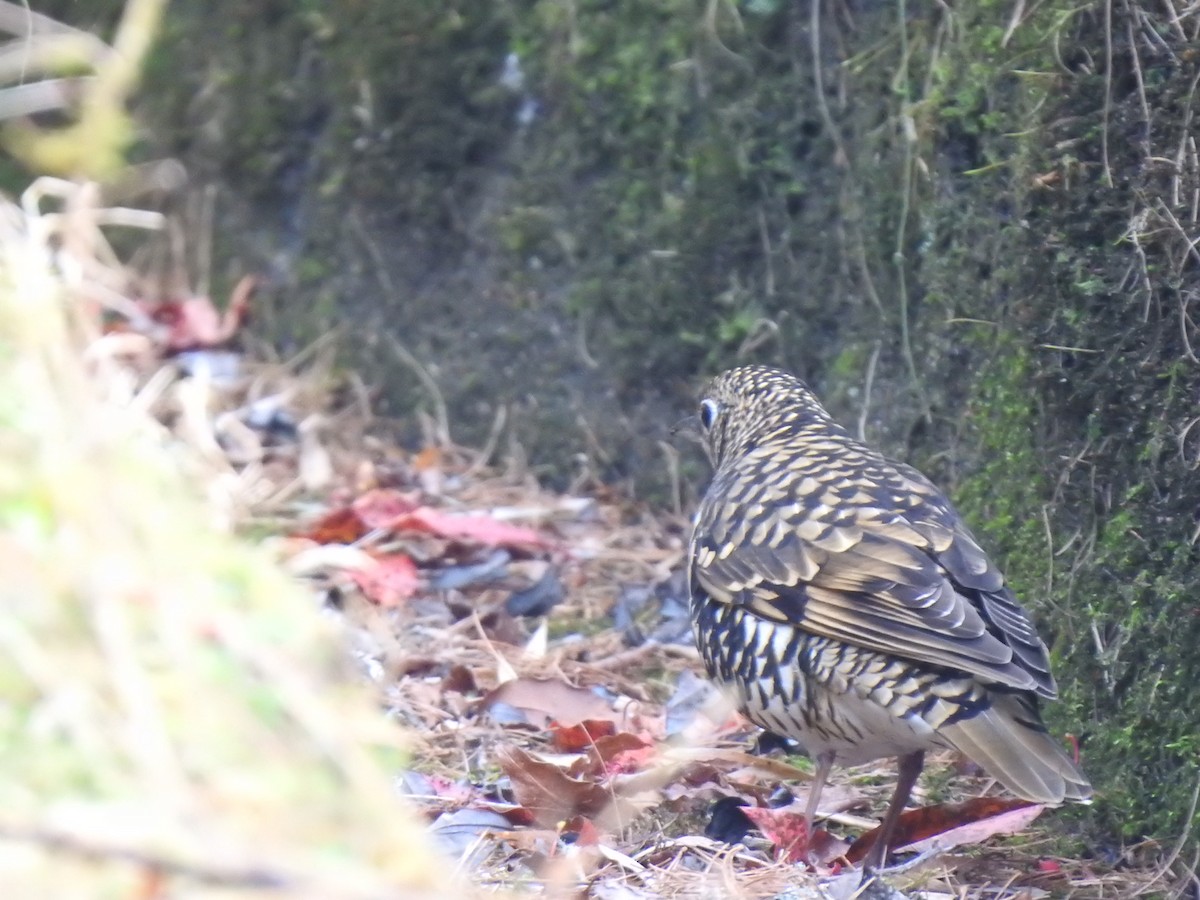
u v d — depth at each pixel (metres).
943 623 7.38
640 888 7.45
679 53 12.50
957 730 7.36
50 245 12.12
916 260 10.86
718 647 8.36
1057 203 8.76
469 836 7.91
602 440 12.96
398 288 13.69
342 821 4.32
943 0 10.58
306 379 13.73
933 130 10.45
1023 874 7.99
